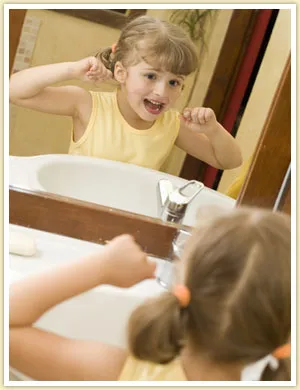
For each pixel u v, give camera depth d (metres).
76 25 0.84
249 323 0.66
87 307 0.81
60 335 0.79
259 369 0.82
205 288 0.66
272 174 0.92
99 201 0.91
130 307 0.82
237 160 0.92
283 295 0.67
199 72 0.88
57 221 0.90
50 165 0.88
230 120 0.91
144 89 0.88
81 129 0.88
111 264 0.72
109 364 0.73
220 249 0.66
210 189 0.93
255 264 0.66
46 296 0.70
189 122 0.91
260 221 0.68
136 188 0.91
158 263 0.92
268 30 0.88
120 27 0.85
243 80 0.89
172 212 0.92
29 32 0.83
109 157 0.90
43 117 0.86
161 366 0.73
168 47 0.87
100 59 0.86
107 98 0.88
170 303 0.68
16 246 0.84
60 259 0.86
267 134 0.91
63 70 0.85
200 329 0.67
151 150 0.91
